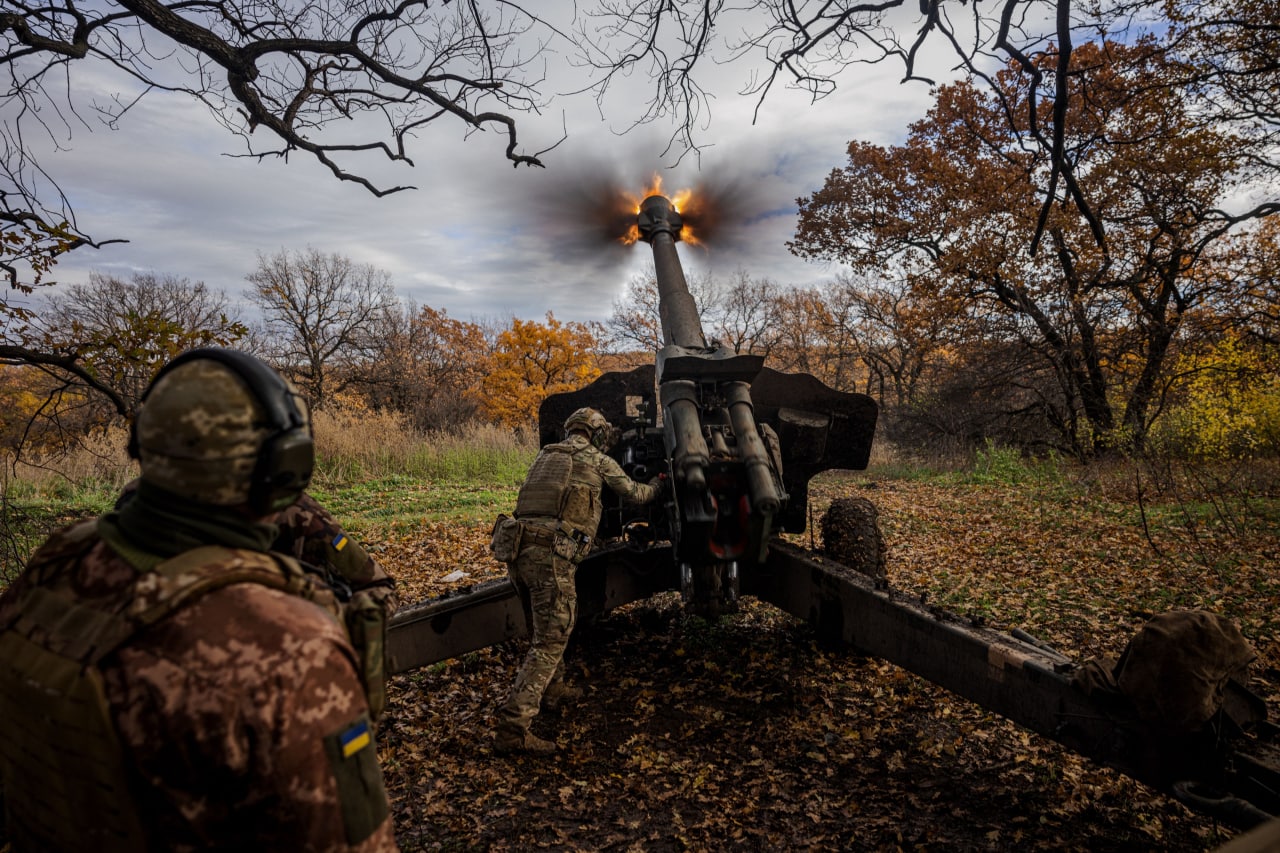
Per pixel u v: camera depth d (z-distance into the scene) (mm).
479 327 42969
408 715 4098
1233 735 2236
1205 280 14922
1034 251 4004
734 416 3799
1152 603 5730
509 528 3652
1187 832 2914
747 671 4559
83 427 9016
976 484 13383
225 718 888
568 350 31078
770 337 37500
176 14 3842
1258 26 7930
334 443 14070
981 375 17859
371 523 9680
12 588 1077
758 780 3359
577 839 2971
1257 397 12352
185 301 27344
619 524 4727
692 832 2982
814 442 4359
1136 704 2301
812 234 20297
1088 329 15453
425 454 14305
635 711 4066
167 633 923
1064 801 3141
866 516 4895
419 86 4527
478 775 3432
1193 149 13156
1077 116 13781
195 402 1011
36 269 4289
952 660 3123
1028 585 6418
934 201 17953
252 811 914
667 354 4246
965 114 16781
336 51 4289
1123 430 14039
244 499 1050
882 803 3158
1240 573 6371
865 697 4191
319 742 936
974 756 3535
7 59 4012
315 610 1019
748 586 4359
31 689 957
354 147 4746
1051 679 2639
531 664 3568
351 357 33562
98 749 902
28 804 999
